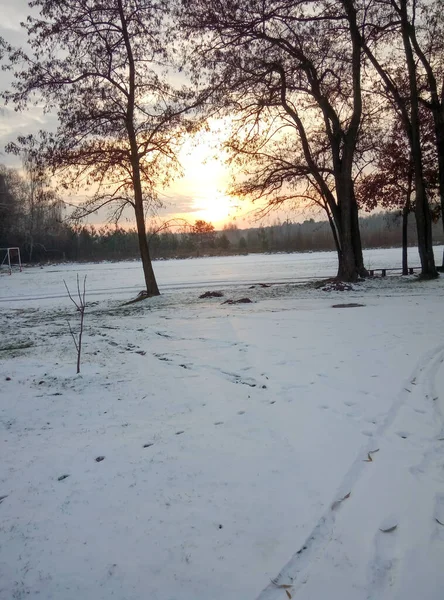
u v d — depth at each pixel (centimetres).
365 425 452
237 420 482
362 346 791
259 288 2067
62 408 550
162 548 277
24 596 243
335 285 1788
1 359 861
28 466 397
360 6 1786
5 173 6066
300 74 1908
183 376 666
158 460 396
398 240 7681
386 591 239
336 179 1994
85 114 1681
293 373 646
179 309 1494
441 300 1350
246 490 339
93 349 908
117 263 6469
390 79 2020
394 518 299
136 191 1838
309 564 259
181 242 8375
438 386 557
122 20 1655
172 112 1744
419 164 1945
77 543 286
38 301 2261
